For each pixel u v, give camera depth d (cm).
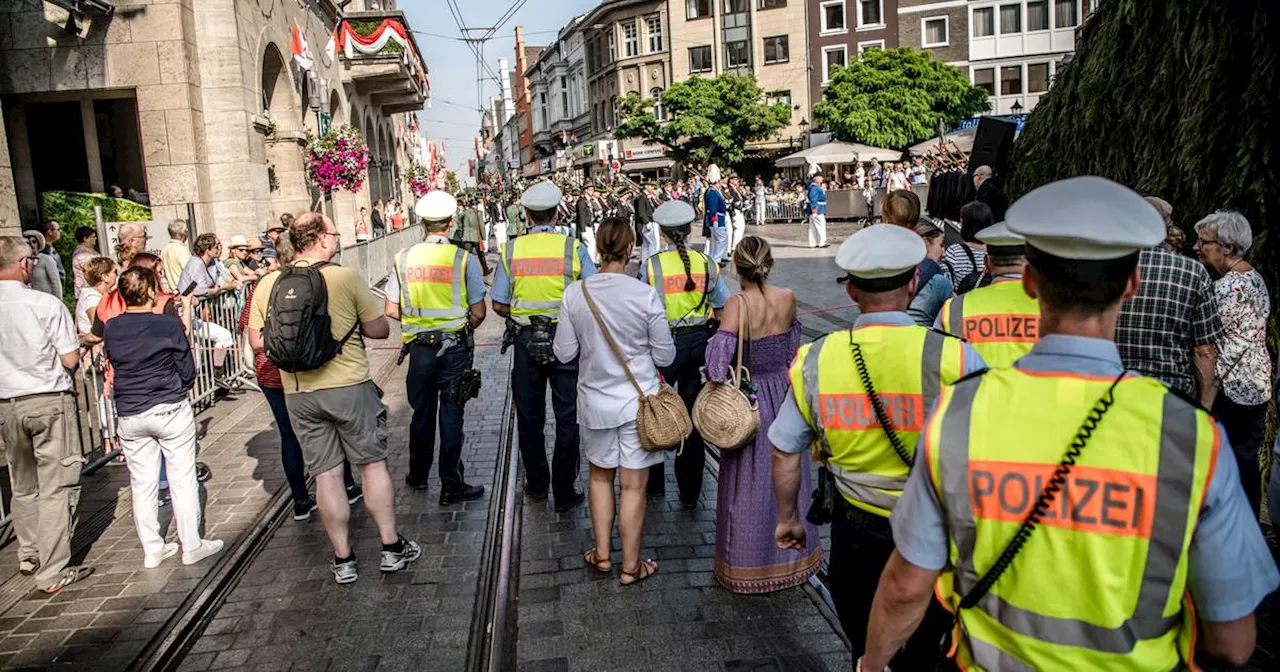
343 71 2175
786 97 4916
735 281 1612
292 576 487
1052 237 170
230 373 942
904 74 4012
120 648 409
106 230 1119
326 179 1728
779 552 434
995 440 175
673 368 562
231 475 661
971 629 183
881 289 276
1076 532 167
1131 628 166
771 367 430
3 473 652
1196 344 389
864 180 3122
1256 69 511
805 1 4875
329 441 468
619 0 5434
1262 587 166
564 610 436
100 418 698
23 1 1231
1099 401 169
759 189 3089
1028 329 343
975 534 177
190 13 1301
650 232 2005
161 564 504
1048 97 704
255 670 391
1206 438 163
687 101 4238
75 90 1258
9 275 469
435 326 584
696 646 397
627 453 451
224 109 1345
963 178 959
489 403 873
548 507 579
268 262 1069
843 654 387
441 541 528
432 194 592
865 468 280
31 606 455
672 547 507
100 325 535
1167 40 570
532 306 564
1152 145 585
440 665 390
